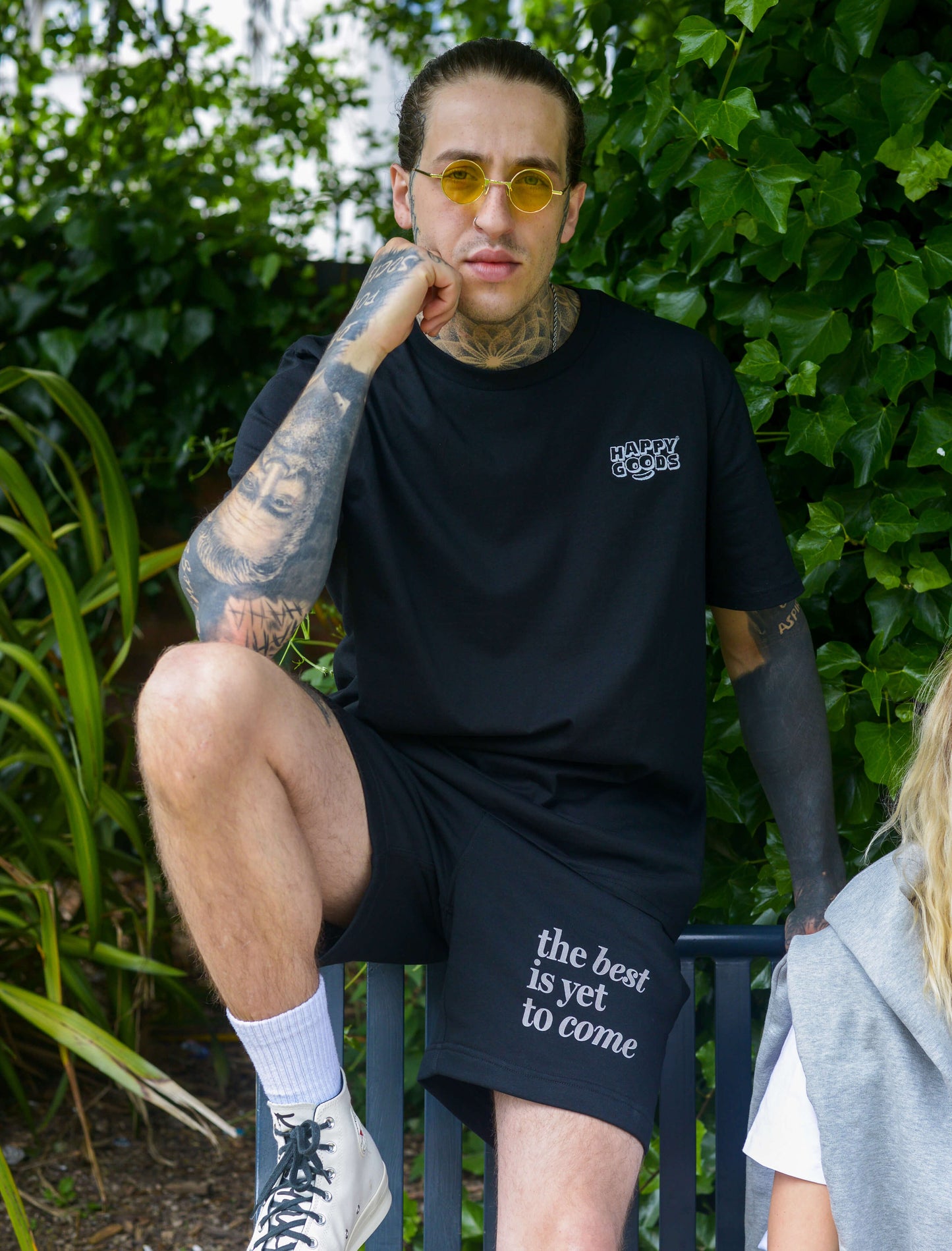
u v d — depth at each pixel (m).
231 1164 2.52
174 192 3.40
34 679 2.38
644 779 1.49
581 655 1.43
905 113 1.63
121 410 3.34
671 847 1.48
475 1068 1.30
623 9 1.90
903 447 1.81
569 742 1.42
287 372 1.51
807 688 1.59
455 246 1.42
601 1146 1.27
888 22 1.74
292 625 1.32
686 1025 1.57
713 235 1.73
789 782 1.58
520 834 1.42
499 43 1.47
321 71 4.57
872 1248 1.16
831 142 1.81
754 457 1.56
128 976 2.81
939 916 1.15
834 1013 1.20
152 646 3.44
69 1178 2.41
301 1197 1.22
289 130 4.53
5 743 2.77
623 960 1.36
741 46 1.76
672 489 1.47
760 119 1.70
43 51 4.19
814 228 1.68
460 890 1.40
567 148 1.49
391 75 4.61
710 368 1.53
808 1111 1.21
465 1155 2.18
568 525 1.45
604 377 1.48
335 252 3.94
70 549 3.32
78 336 3.24
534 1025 1.32
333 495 1.31
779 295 1.78
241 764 1.16
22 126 4.00
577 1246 1.20
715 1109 1.74
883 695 1.75
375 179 3.96
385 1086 1.55
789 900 1.81
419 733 1.47
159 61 4.09
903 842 1.26
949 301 1.67
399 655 1.44
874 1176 1.17
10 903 2.68
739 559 1.55
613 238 1.93
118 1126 2.66
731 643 1.62
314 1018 1.23
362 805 1.37
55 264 3.33
